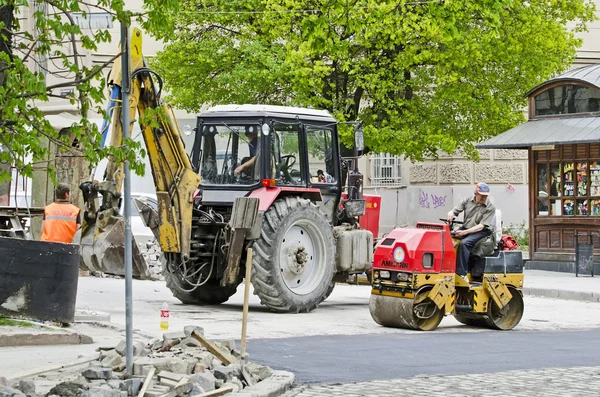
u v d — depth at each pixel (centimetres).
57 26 1598
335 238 3303
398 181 6881
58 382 1648
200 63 5150
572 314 3291
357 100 5178
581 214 4588
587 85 4553
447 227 2778
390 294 2753
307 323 2825
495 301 2788
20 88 1566
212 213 3162
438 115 5253
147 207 3053
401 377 1909
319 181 3319
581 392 1764
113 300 3366
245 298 1881
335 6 2906
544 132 4609
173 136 2991
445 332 2722
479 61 5125
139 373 1638
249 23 5144
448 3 2981
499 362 2130
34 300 2298
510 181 6612
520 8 5162
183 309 3125
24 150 1617
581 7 5541
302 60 4781
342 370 1980
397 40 4862
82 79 1623
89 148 1593
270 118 3178
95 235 2759
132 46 2834
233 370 1708
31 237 3712
